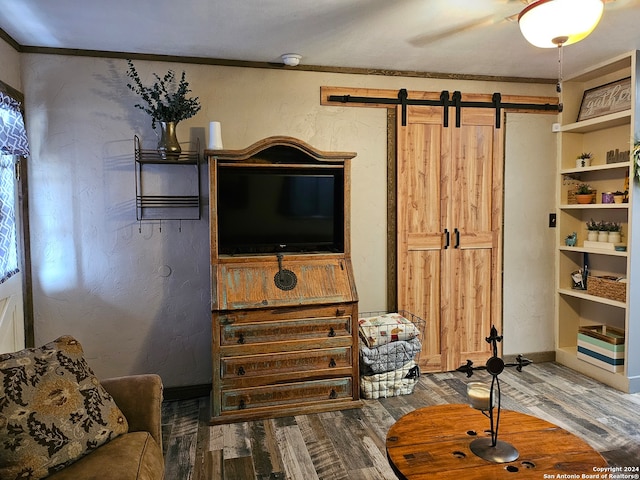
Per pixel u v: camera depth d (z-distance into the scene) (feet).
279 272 9.87
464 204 12.29
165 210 10.63
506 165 12.59
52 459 5.05
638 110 10.52
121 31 8.96
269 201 10.43
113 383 6.39
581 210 13.12
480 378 11.84
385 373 10.55
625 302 10.91
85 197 10.23
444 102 11.96
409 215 12.00
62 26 8.69
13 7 7.82
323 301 9.68
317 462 7.89
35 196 9.98
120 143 10.33
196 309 10.91
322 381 9.77
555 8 6.81
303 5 7.80
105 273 10.42
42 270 10.11
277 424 9.25
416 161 11.96
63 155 10.07
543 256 13.03
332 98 11.30
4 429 4.95
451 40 9.56
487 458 5.32
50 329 10.22
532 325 13.05
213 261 9.67
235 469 7.70
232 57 10.59
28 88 9.80
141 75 10.37
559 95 12.78
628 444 8.39
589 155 12.50
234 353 9.29
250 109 10.94
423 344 12.20
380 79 11.68
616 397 10.58
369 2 7.72
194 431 9.05
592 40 9.76
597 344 11.69
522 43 9.78
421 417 6.42
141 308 10.64
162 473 5.56
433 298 12.25
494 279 12.60
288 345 9.52
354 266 11.82
